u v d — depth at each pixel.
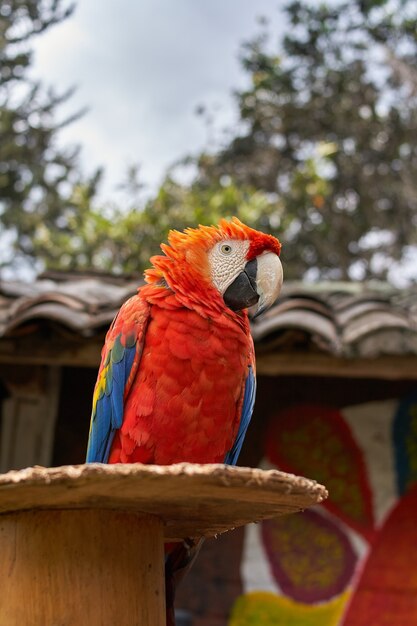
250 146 17.81
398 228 16.88
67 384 5.52
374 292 5.02
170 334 2.73
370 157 17.27
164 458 2.73
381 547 5.21
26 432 5.46
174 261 2.86
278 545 5.29
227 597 5.25
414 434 5.29
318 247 16.44
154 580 1.99
